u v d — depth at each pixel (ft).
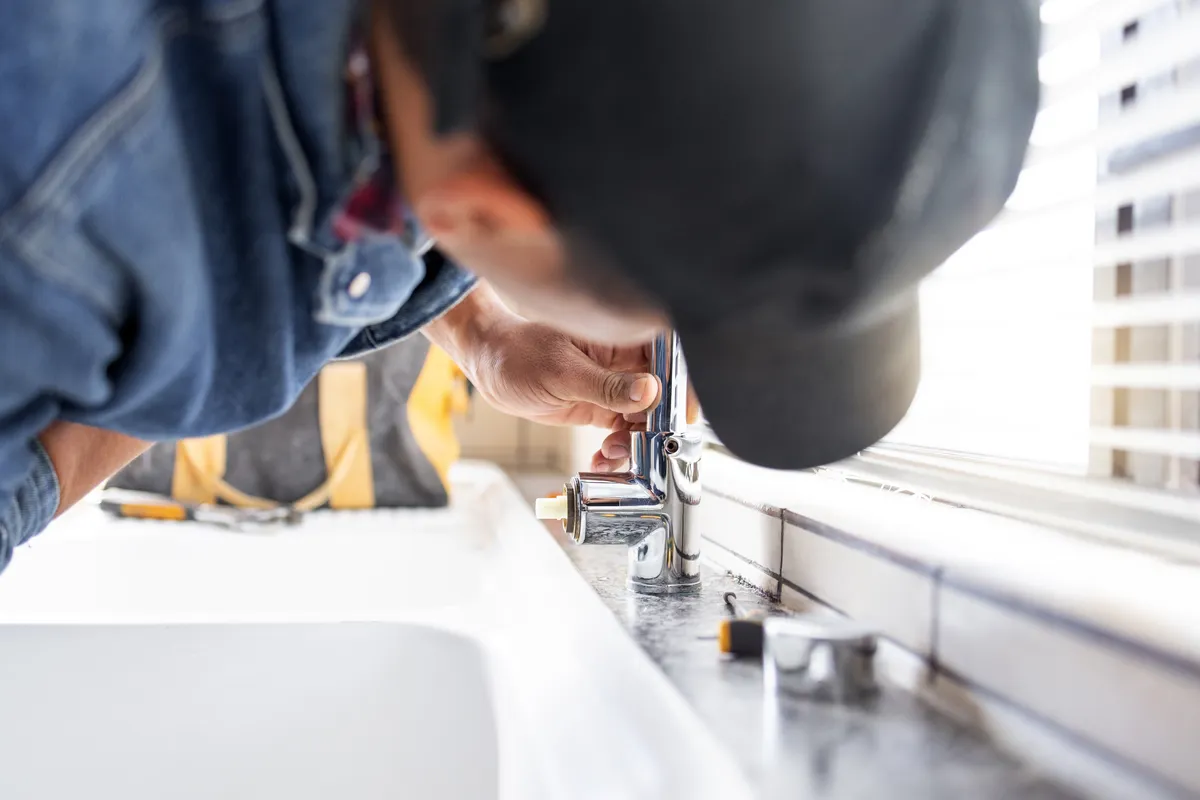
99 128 1.16
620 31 0.82
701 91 0.81
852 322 0.98
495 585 2.52
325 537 3.29
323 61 1.26
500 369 2.42
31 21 1.11
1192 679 0.99
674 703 1.35
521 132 0.90
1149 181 1.54
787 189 0.83
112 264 1.25
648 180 0.86
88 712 2.11
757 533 2.15
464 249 1.14
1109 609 1.18
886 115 0.82
